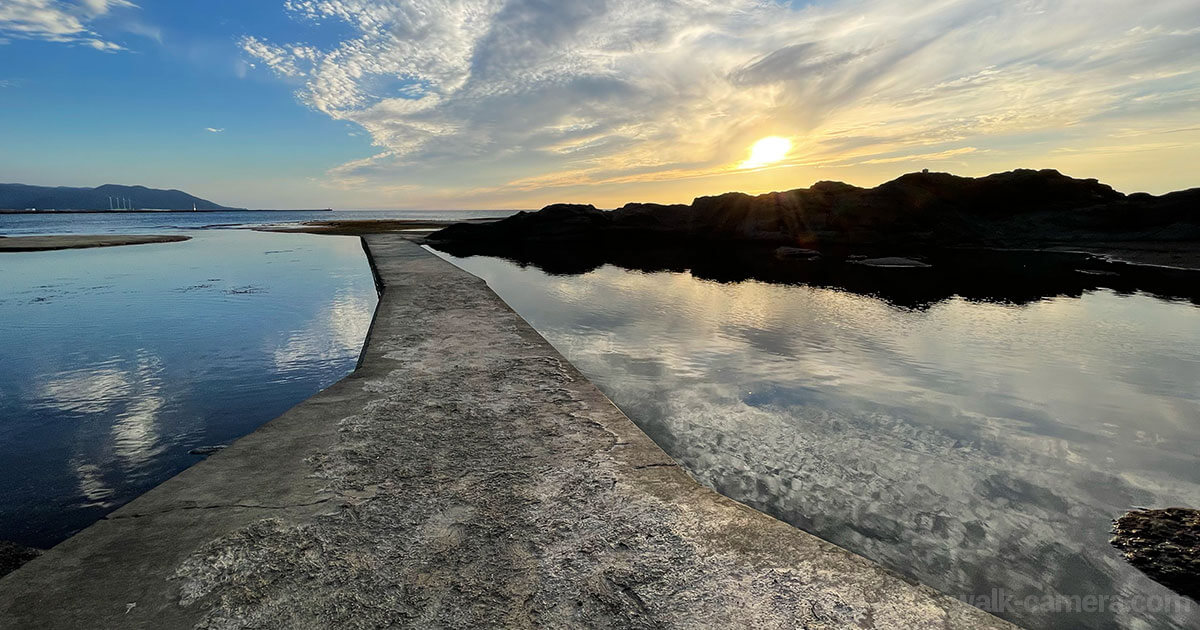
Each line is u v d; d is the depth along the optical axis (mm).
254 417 4711
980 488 3221
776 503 3020
